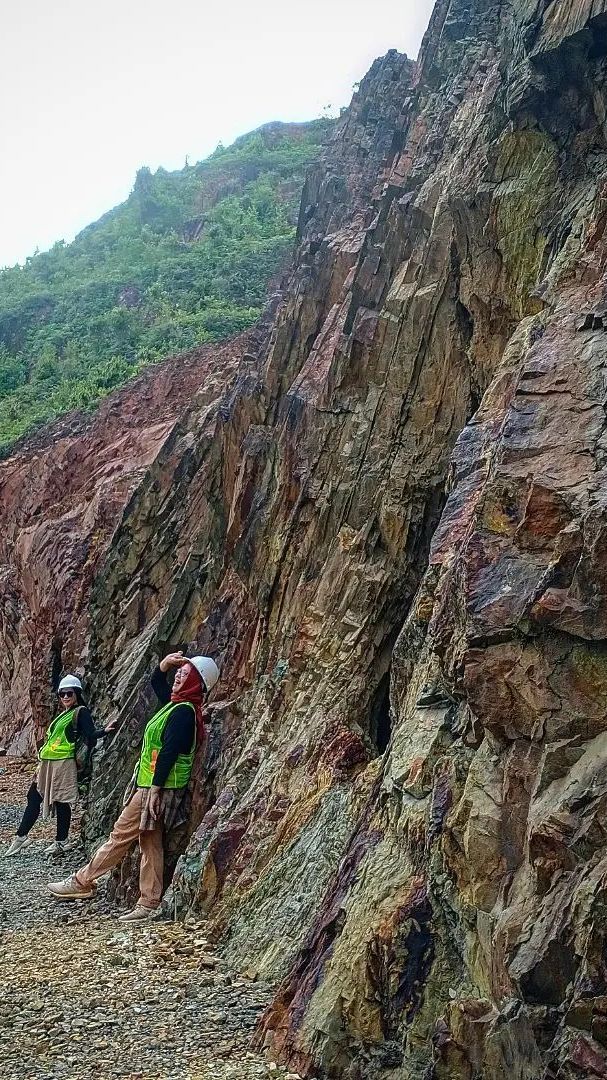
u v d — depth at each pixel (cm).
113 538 1512
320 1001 492
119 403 2689
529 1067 363
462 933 445
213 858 784
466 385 870
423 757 536
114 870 902
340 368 980
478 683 459
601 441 468
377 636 845
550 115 743
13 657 2373
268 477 1085
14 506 2773
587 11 642
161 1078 489
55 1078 497
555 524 459
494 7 1212
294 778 791
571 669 432
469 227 842
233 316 3478
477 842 442
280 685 888
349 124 1744
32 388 3794
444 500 862
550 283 634
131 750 1114
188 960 684
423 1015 441
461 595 491
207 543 1243
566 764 420
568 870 390
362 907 509
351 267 1181
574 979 366
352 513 921
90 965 685
